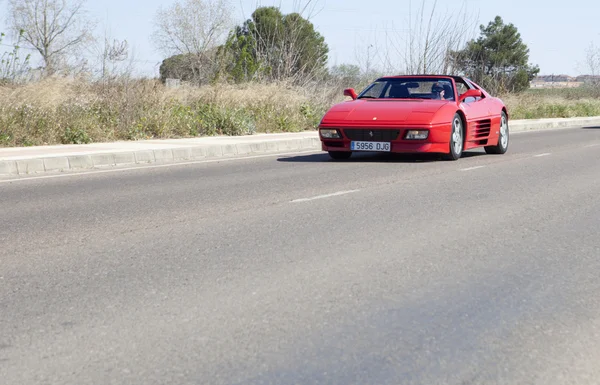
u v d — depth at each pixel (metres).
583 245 5.84
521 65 75.00
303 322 3.88
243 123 18.28
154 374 3.19
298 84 23.12
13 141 14.34
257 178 10.23
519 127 24.97
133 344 3.55
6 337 3.67
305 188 9.10
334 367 3.28
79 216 7.18
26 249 5.70
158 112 17.19
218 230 6.38
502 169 11.33
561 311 4.14
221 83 21.50
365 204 7.80
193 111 18.50
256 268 5.02
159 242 5.89
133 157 12.64
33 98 15.41
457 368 3.28
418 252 5.52
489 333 3.75
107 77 18.30
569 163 12.34
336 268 5.02
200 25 44.88
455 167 11.60
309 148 16.14
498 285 4.65
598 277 4.88
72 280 4.74
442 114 12.11
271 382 3.11
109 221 6.88
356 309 4.11
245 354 3.42
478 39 76.81
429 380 3.15
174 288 4.52
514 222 6.79
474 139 13.20
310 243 5.82
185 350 3.47
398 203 7.88
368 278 4.77
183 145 14.13
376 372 3.22
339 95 24.09
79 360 3.35
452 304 4.23
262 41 23.56
